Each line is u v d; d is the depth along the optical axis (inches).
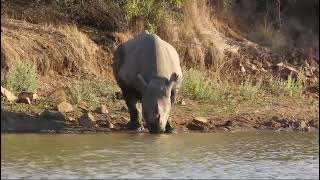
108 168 993.5
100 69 1883.6
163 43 1414.9
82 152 1111.0
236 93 1871.3
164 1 2085.4
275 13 2481.5
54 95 1601.9
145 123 1424.7
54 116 1384.1
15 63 1689.2
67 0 2062.0
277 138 1346.0
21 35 1808.6
